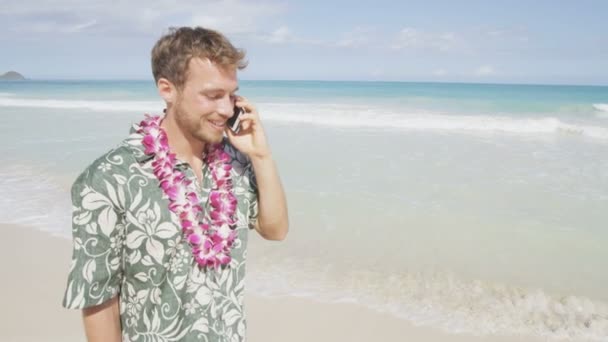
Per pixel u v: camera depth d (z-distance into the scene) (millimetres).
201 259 1499
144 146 1486
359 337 4129
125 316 1511
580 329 4277
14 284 4906
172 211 1462
